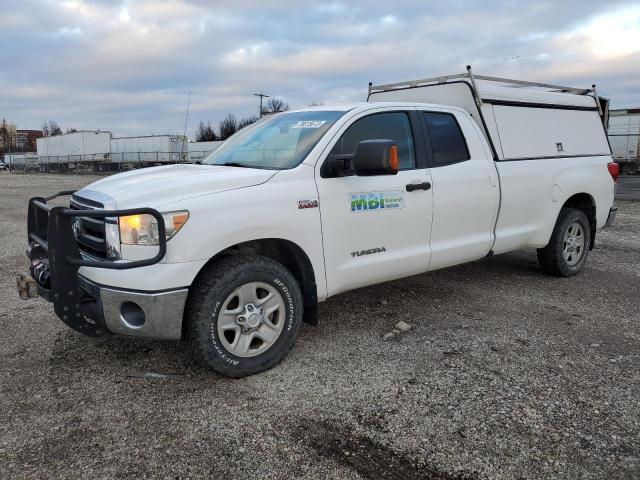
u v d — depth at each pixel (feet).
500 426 10.14
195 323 11.48
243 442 9.75
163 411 10.85
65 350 13.94
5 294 19.26
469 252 16.98
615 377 12.16
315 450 9.49
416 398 11.24
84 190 13.38
